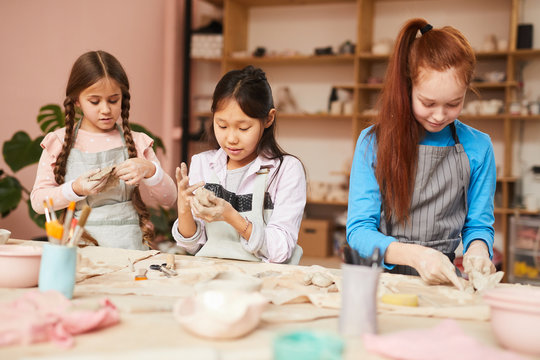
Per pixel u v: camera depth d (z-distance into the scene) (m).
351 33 5.04
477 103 4.41
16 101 3.50
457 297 1.13
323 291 1.16
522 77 4.54
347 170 4.76
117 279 1.22
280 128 5.27
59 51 3.85
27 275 1.11
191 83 5.51
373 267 0.90
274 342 0.70
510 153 4.47
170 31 5.14
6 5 3.41
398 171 1.43
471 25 4.67
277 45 5.26
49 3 3.75
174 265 1.34
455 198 1.50
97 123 1.78
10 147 2.98
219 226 1.63
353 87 4.66
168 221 3.83
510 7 4.57
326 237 4.81
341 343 0.71
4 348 0.77
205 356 0.72
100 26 4.27
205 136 1.84
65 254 1.00
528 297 0.85
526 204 4.31
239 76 1.53
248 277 1.06
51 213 1.08
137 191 1.92
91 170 1.74
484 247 1.44
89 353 0.74
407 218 1.50
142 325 0.88
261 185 1.66
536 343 0.80
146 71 4.90
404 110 1.39
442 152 1.47
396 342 0.75
